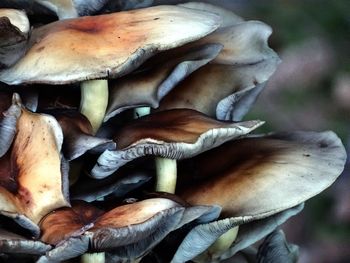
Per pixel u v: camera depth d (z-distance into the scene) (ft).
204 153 1.40
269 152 1.38
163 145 1.27
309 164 1.36
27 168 1.25
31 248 1.18
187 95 1.39
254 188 1.33
